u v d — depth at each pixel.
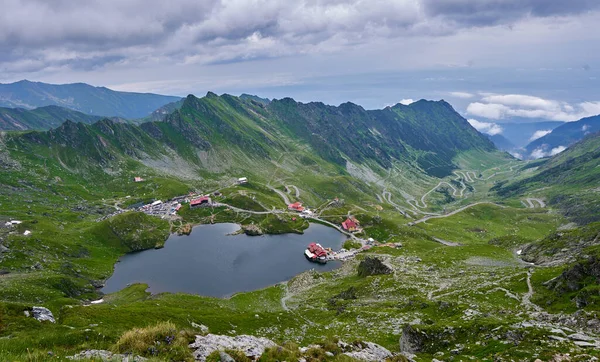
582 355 41.34
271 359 30.48
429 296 106.75
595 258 82.44
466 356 52.78
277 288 162.38
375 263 153.00
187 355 28.41
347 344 41.66
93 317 57.03
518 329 55.47
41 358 25.41
